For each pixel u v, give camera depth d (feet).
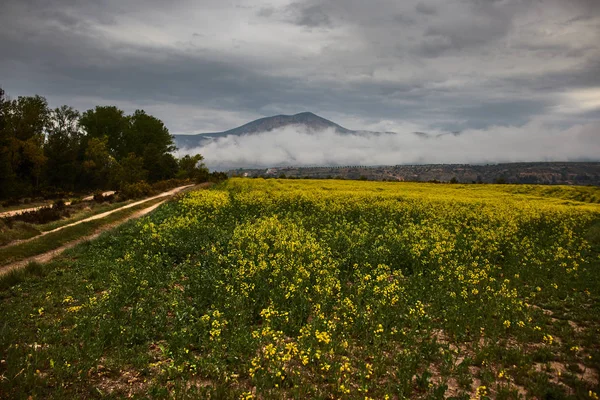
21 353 27.37
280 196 125.90
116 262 51.19
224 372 25.58
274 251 56.18
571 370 28.12
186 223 73.00
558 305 40.78
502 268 54.29
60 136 272.10
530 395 24.67
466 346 31.35
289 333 32.81
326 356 28.27
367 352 29.19
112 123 343.26
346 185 207.00
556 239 75.00
